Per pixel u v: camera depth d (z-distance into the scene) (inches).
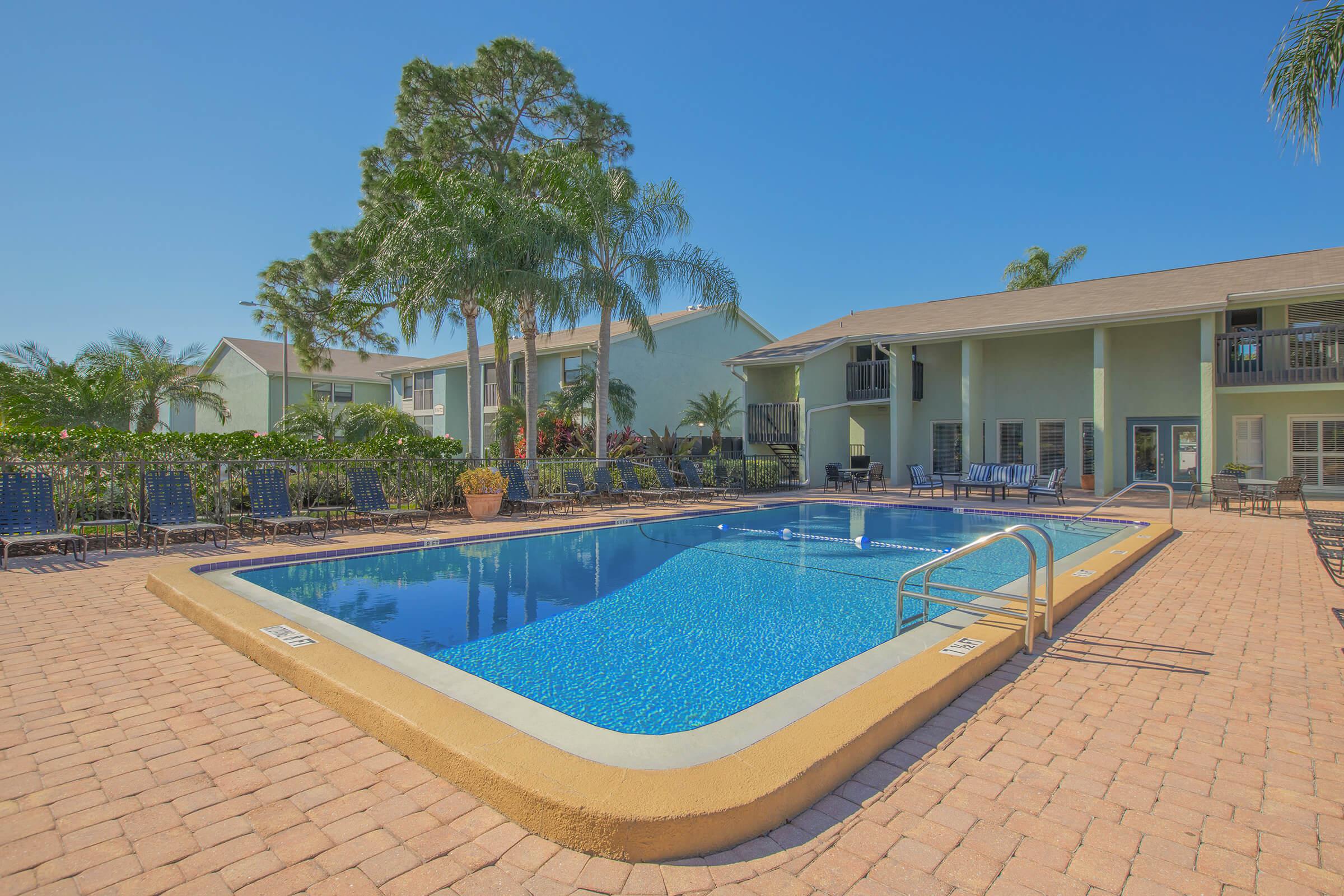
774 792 95.2
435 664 156.6
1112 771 113.1
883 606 254.1
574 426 797.2
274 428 1085.1
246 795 102.8
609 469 582.9
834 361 850.8
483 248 499.5
